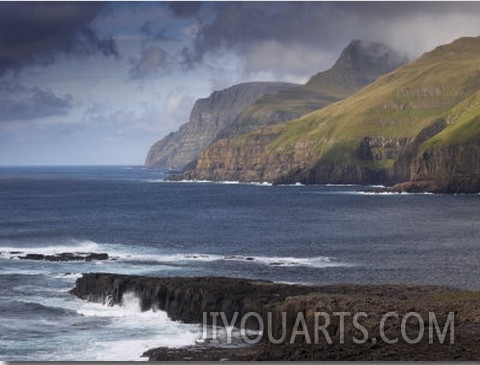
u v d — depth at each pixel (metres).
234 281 71.56
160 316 67.62
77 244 131.38
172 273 95.75
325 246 128.12
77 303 73.62
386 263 105.19
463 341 45.72
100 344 57.25
